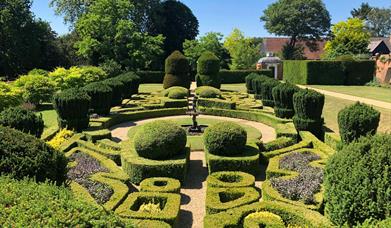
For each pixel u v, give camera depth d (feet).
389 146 18.48
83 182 27.45
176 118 67.56
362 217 17.85
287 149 37.68
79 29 135.44
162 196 25.16
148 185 27.91
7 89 62.59
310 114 44.39
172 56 93.56
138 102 77.05
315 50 227.20
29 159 19.19
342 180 18.57
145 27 178.50
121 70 133.49
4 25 124.47
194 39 180.45
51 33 147.13
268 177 30.35
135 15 163.22
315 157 34.65
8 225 11.03
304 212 21.36
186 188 31.53
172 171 31.37
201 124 60.39
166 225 20.61
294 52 221.87
